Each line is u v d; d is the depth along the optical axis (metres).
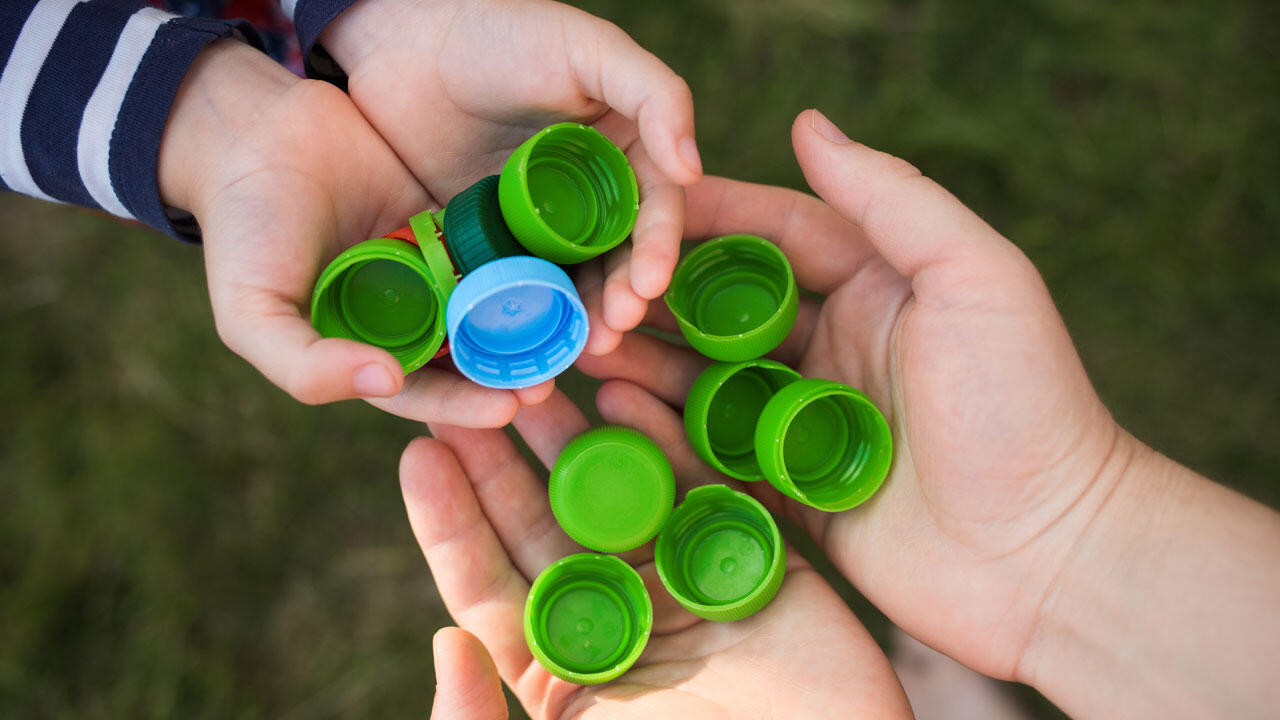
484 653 0.34
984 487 0.35
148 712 0.47
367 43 0.38
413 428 0.50
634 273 0.35
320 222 0.36
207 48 0.38
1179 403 0.49
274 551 0.49
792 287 0.37
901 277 0.39
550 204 0.36
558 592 0.37
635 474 0.37
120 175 0.37
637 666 0.37
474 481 0.39
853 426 0.38
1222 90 0.51
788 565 0.38
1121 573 0.35
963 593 0.36
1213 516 0.35
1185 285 0.49
